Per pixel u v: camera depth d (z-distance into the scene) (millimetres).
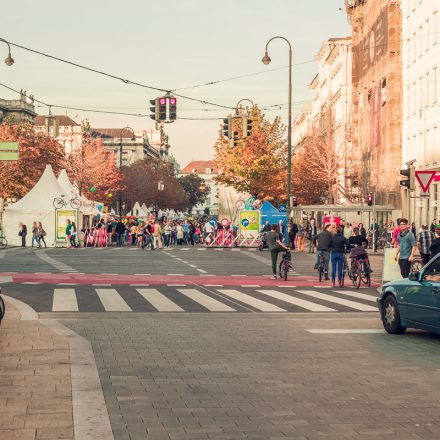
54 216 54156
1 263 33844
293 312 17422
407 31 58969
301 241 50406
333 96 95938
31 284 23625
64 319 15398
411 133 57875
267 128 73750
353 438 6738
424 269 13180
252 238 56125
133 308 17766
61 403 7820
